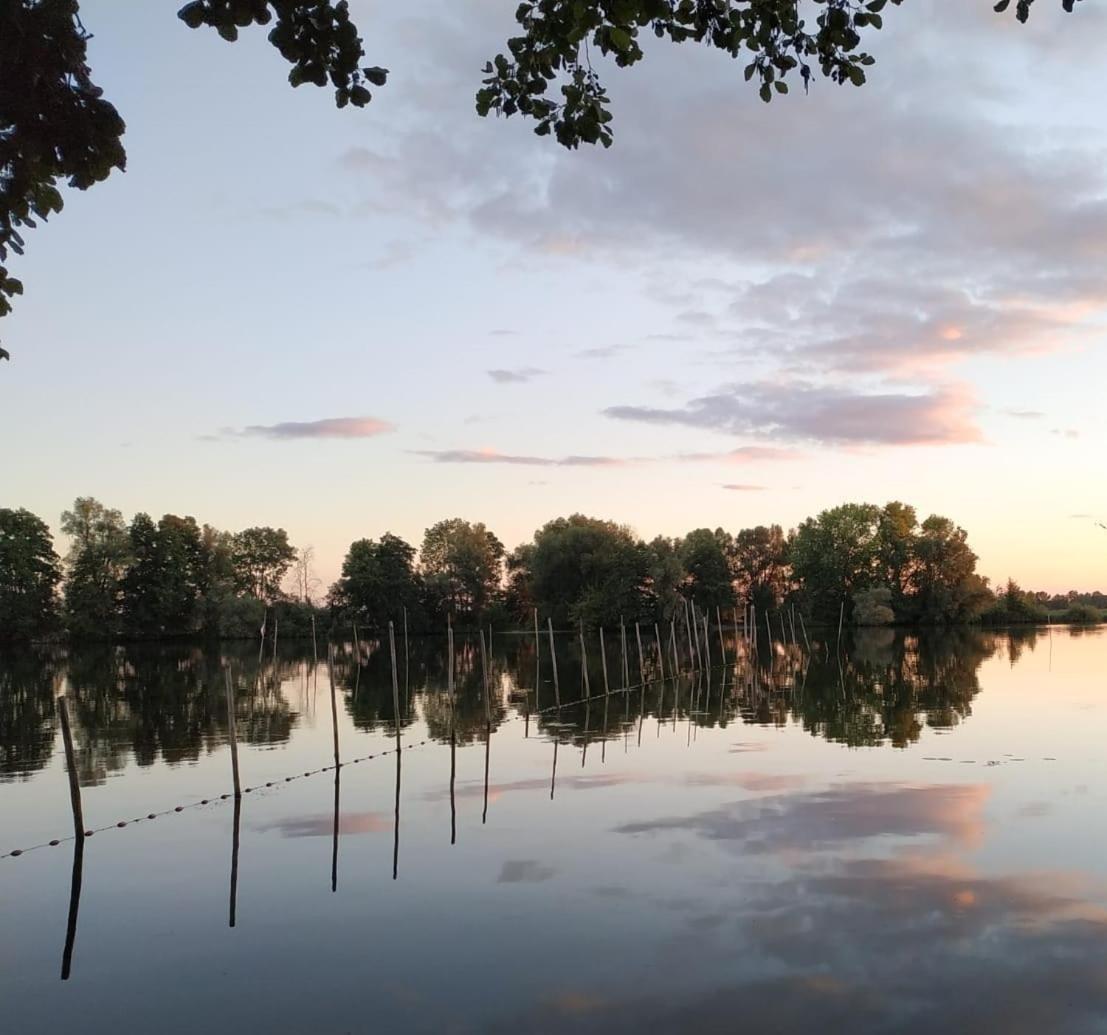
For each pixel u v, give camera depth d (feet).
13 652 300.20
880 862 48.34
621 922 40.52
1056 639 302.04
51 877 50.29
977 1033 30.01
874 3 20.70
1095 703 120.37
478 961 36.78
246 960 37.88
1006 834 53.52
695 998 32.89
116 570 327.67
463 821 60.23
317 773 80.43
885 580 373.20
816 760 79.82
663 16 20.13
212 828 60.49
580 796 66.95
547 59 21.40
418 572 401.08
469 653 275.80
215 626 344.90
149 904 45.37
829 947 37.19
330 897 45.34
